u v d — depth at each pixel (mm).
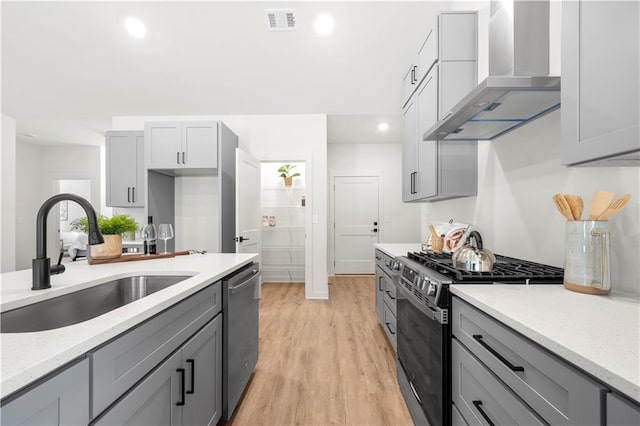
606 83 756
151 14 2820
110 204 3920
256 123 4098
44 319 1057
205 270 1497
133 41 3078
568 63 880
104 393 707
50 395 570
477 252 1354
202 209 4059
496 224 1925
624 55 707
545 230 1487
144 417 873
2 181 3754
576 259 1057
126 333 795
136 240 3969
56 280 1240
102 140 5457
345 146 5598
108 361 721
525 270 1315
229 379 1538
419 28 2916
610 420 521
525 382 746
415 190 2602
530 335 711
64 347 607
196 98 3809
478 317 969
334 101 3846
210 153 3400
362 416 1649
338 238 5625
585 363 561
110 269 1508
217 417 1443
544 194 1497
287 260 5227
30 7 2740
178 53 3207
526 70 1343
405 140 2949
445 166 2160
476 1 2178
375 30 2947
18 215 5594
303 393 1860
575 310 846
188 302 1151
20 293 1045
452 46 2107
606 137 755
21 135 5133
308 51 3178
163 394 978
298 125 4078
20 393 521
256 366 2195
